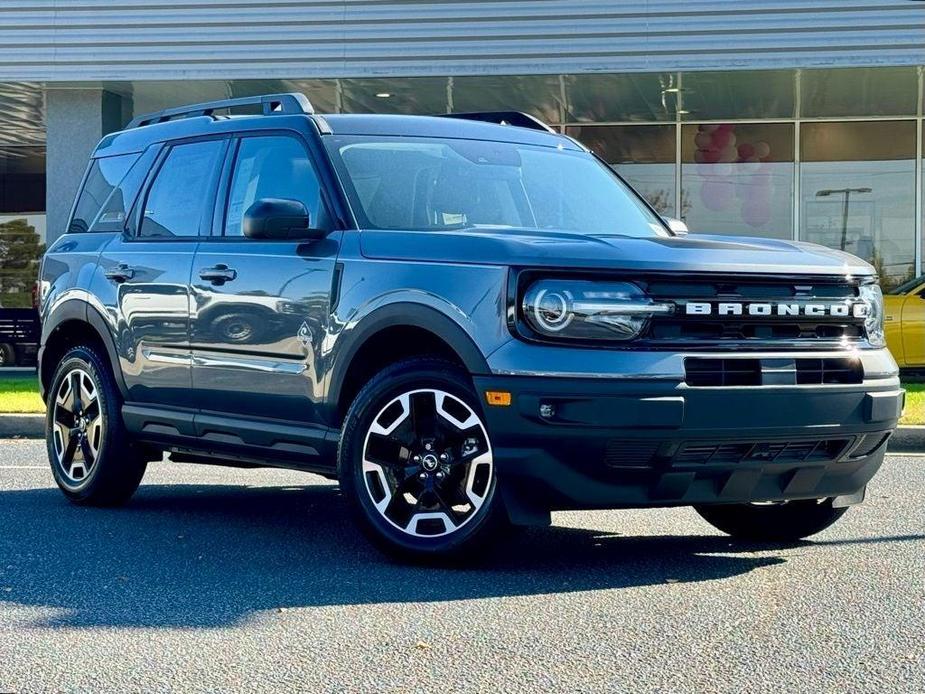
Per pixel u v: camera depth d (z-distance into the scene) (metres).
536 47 16.39
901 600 4.89
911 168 19.38
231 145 6.71
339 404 5.76
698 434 5.09
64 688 3.77
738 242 5.82
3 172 26.42
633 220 6.56
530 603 4.81
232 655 4.11
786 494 5.47
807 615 4.64
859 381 5.48
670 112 19.11
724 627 4.46
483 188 6.29
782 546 6.05
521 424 5.08
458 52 16.52
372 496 5.55
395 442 5.51
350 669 3.96
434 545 5.41
